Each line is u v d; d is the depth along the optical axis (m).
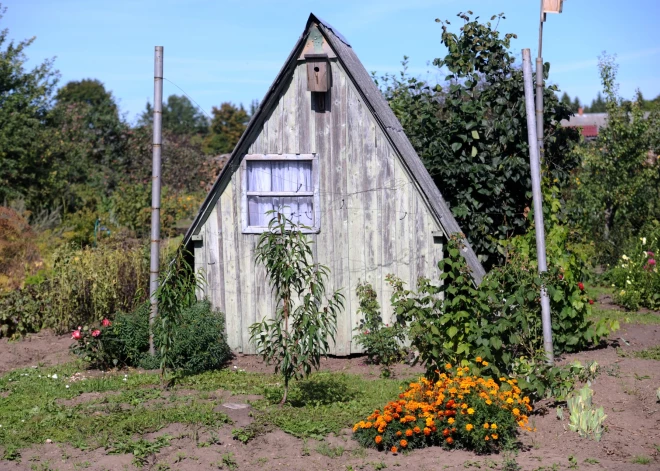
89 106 35.81
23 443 7.18
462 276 8.43
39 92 28.34
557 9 10.98
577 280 10.71
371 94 11.08
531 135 8.72
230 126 64.88
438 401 6.93
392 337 10.55
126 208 24.36
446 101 13.29
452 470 6.26
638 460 6.25
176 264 9.81
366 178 10.98
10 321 12.84
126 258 13.98
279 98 11.17
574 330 10.48
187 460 6.70
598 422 6.85
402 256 10.89
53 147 28.17
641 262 14.84
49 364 10.91
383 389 9.10
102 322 10.74
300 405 8.41
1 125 26.62
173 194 28.05
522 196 13.27
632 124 18.53
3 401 8.82
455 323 8.41
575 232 12.22
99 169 32.56
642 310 14.14
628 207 18.91
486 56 13.45
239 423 7.70
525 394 7.84
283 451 6.90
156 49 10.68
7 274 16.28
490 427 6.71
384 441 6.88
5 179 25.95
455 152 13.04
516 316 8.08
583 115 56.28
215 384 9.52
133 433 7.45
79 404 8.59
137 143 33.75
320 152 11.11
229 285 11.39
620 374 8.79
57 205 26.89
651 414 7.38
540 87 11.35
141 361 10.56
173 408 8.30
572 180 18.17
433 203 10.62
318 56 10.87
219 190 11.34
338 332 11.11
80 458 6.80
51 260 17.03
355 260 11.06
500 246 12.35
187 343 10.24
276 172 11.30
